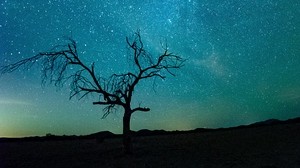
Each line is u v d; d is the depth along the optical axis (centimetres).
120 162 2072
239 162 1872
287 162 1789
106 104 2262
